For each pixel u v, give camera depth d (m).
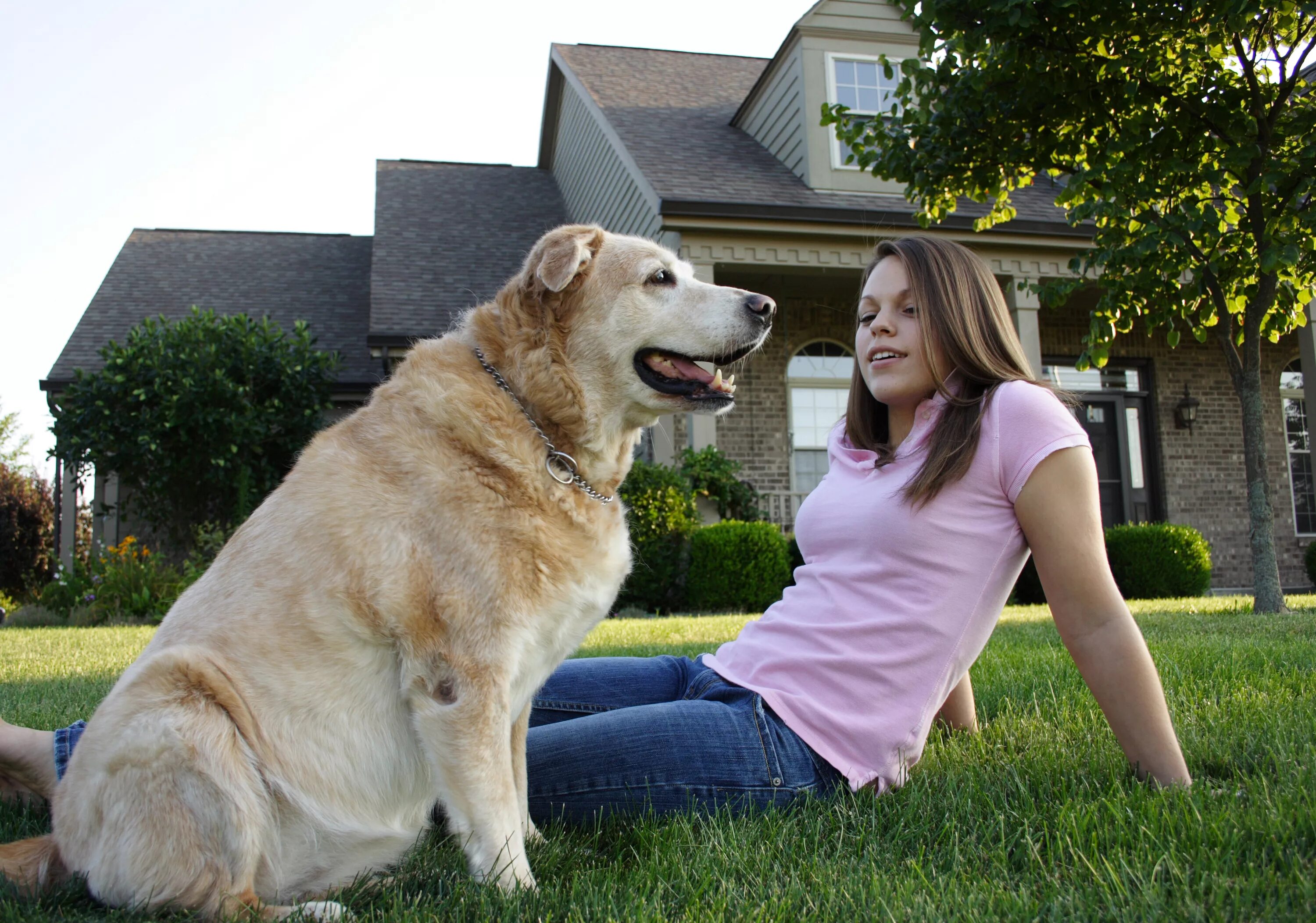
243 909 1.76
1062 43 6.30
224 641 1.98
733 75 15.52
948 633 2.21
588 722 2.34
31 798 2.51
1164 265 6.73
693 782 2.22
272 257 15.91
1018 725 3.00
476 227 14.92
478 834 1.90
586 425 2.38
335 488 2.10
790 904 1.63
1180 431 13.38
